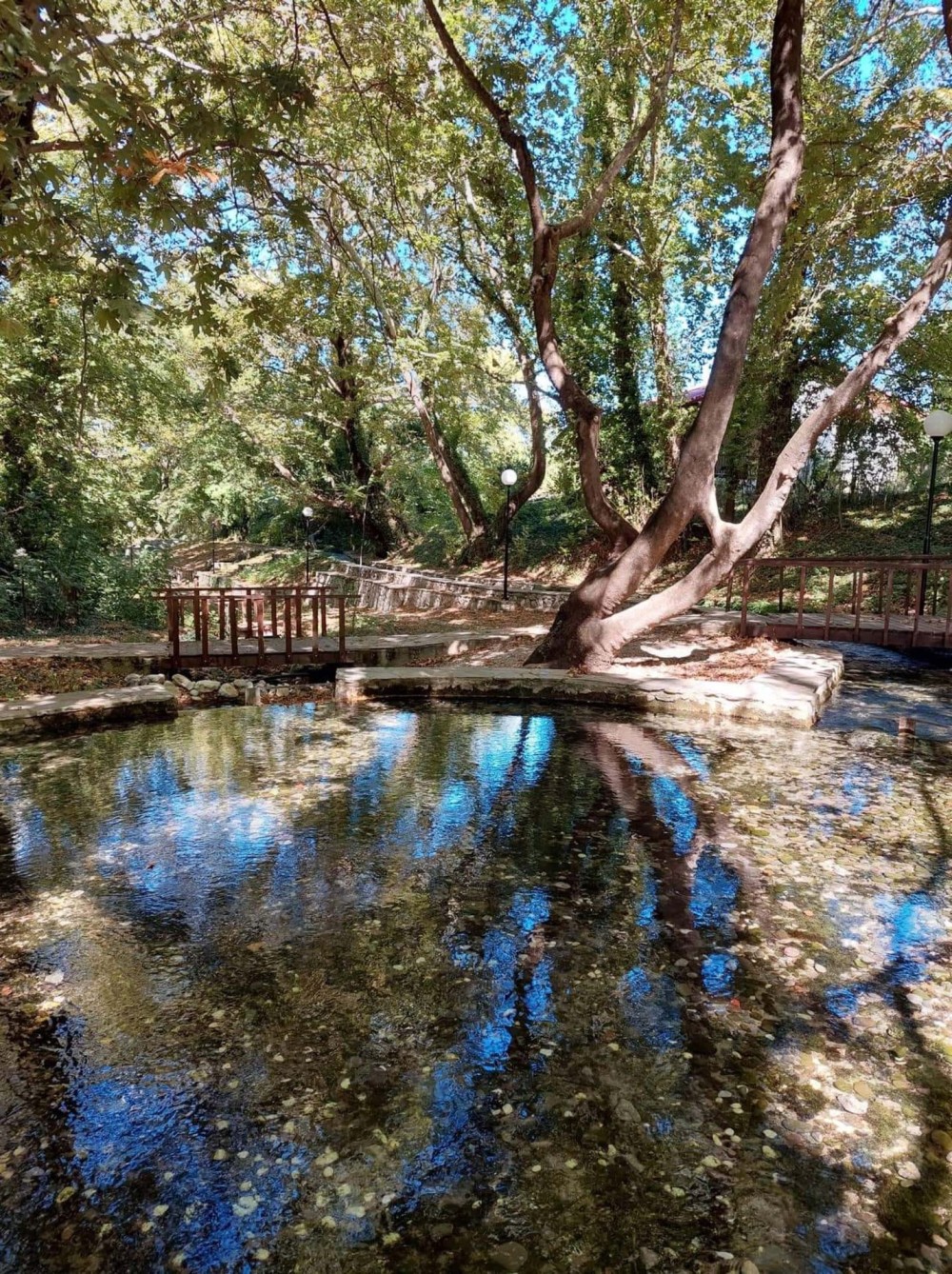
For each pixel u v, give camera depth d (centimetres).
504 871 414
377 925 355
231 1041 271
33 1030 276
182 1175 214
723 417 843
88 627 1320
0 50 231
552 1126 232
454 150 1247
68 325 1223
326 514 2978
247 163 374
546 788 551
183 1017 285
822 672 878
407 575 2103
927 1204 207
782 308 1193
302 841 454
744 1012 292
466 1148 224
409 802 523
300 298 1179
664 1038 276
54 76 243
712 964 325
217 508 3416
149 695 766
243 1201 206
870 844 454
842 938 348
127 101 296
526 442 3000
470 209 1578
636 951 334
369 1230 198
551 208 1550
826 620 1038
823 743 677
